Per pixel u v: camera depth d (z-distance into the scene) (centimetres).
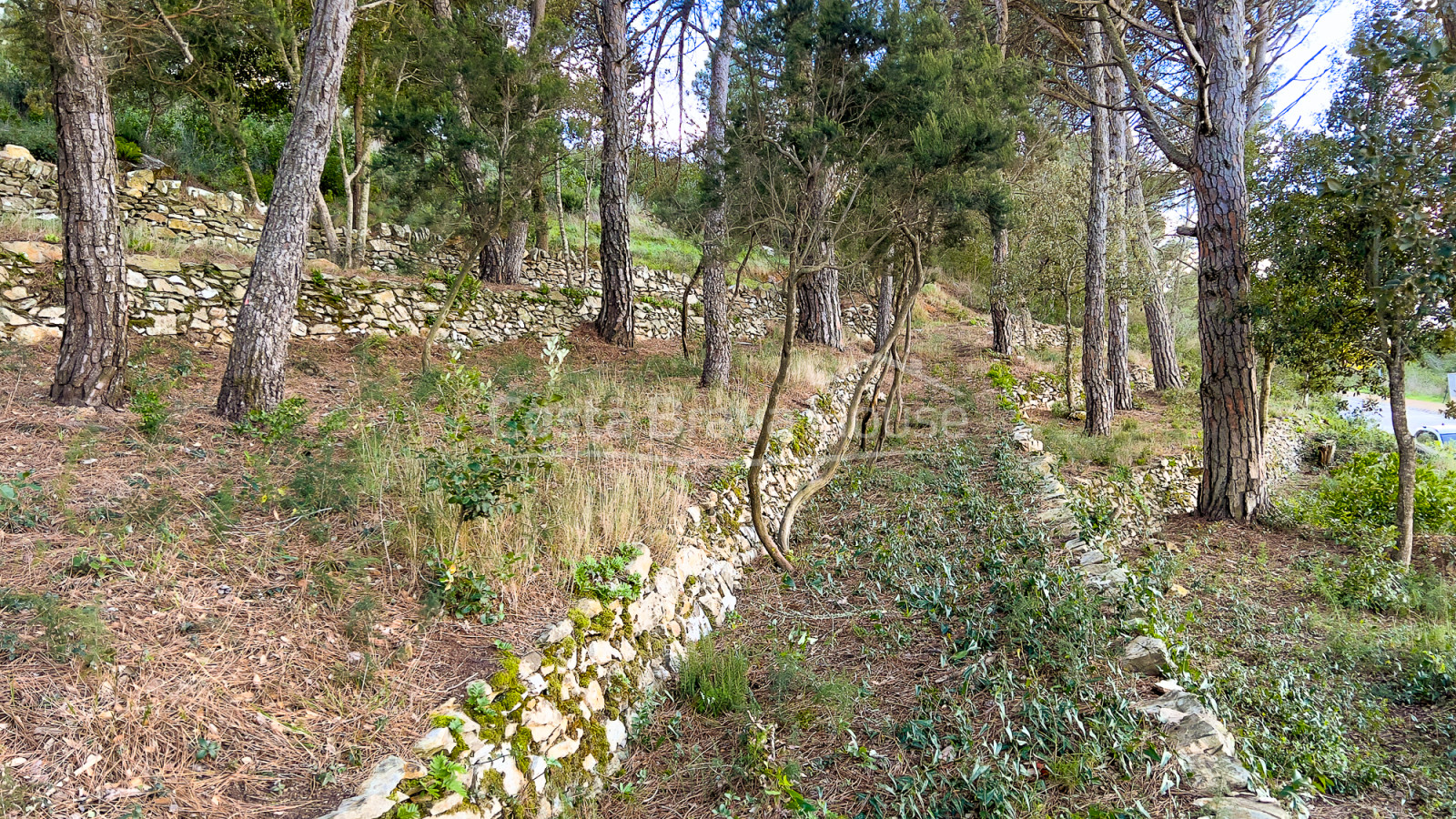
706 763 383
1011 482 828
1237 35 930
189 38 1062
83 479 430
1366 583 746
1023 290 1628
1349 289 837
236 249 1147
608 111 1259
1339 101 831
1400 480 838
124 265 589
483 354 1099
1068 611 442
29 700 256
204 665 301
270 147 1499
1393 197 749
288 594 361
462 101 917
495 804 296
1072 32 1374
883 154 716
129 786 240
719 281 1059
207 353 841
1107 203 1450
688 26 1502
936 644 480
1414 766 446
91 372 563
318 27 614
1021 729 345
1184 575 786
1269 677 525
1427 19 686
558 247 1770
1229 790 313
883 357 728
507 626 388
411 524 424
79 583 324
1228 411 979
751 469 633
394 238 1348
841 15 654
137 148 1255
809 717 412
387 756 282
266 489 437
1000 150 741
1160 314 1778
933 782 338
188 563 361
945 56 722
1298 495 1137
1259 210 919
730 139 792
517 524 456
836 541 700
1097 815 298
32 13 551
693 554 555
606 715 391
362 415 597
